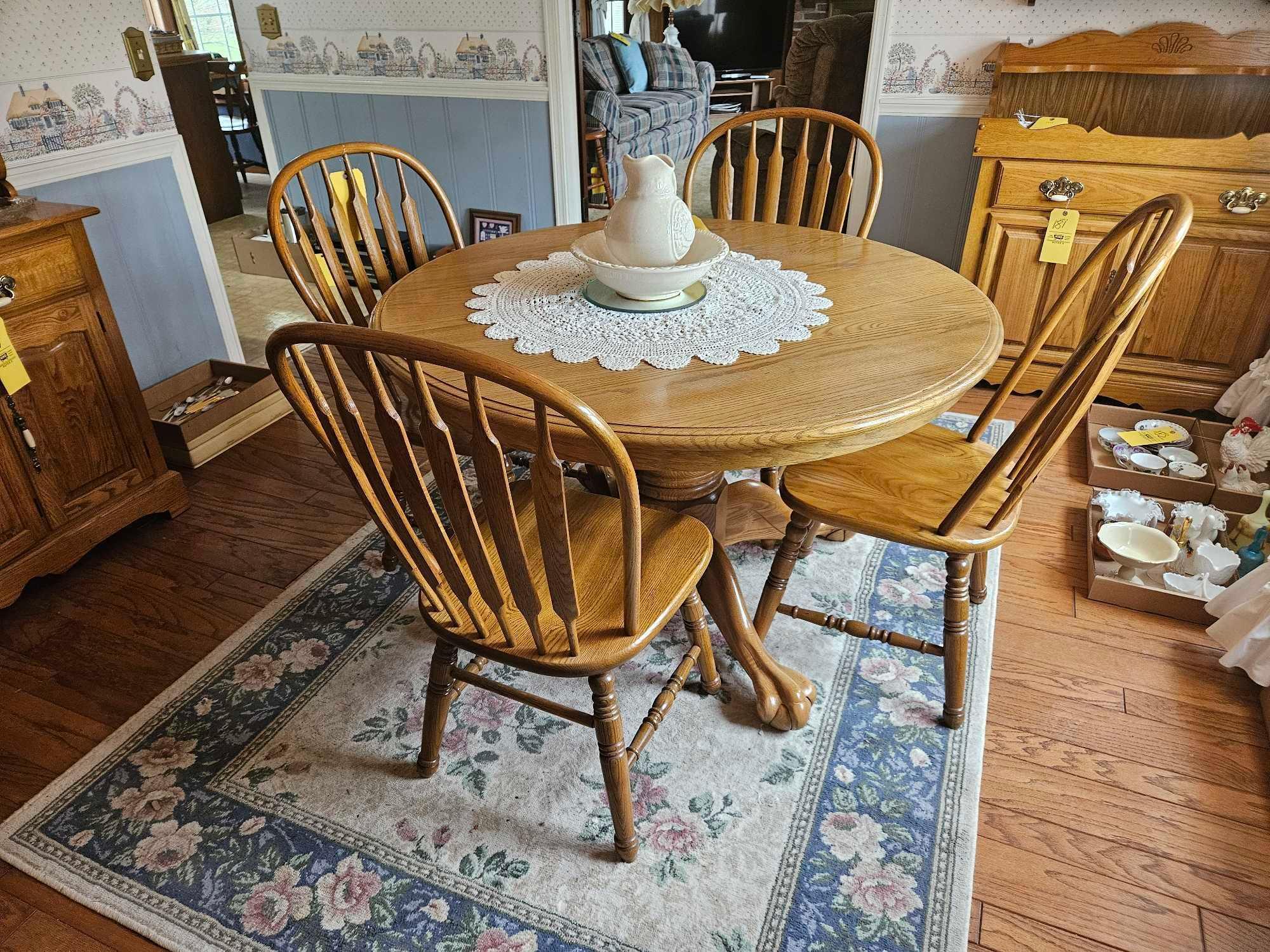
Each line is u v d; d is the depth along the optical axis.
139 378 2.67
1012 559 2.06
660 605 1.25
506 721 1.64
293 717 1.66
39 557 1.94
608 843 1.41
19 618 1.93
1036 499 2.28
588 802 1.48
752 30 7.27
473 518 1.05
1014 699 1.67
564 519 1.01
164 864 1.38
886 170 3.00
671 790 1.49
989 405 1.64
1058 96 2.67
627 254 1.48
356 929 1.28
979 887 1.33
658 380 1.27
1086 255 2.49
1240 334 2.43
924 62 2.78
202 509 2.33
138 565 2.11
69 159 2.31
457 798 1.49
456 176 3.65
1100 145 2.36
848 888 1.32
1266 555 1.90
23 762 1.57
